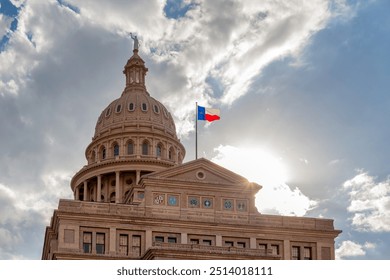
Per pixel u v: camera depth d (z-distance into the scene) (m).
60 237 93.75
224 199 100.75
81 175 149.00
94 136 156.38
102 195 146.62
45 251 115.25
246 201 101.50
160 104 158.25
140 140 149.75
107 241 95.06
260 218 101.06
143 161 144.50
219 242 98.38
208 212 99.44
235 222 99.62
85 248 94.31
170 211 98.38
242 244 99.44
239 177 102.12
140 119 152.25
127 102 154.88
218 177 101.75
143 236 96.56
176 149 154.50
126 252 95.19
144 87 161.75
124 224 96.38
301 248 101.31
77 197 149.88
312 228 102.19
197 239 98.06
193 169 101.25
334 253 102.25
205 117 108.75
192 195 99.88
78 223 94.94
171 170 100.25
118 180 143.88
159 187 99.19
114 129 151.75
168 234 97.44
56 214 96.06
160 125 153.50
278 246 100.62
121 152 148.25
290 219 102.25
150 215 97.38
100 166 145.62
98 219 95.62
